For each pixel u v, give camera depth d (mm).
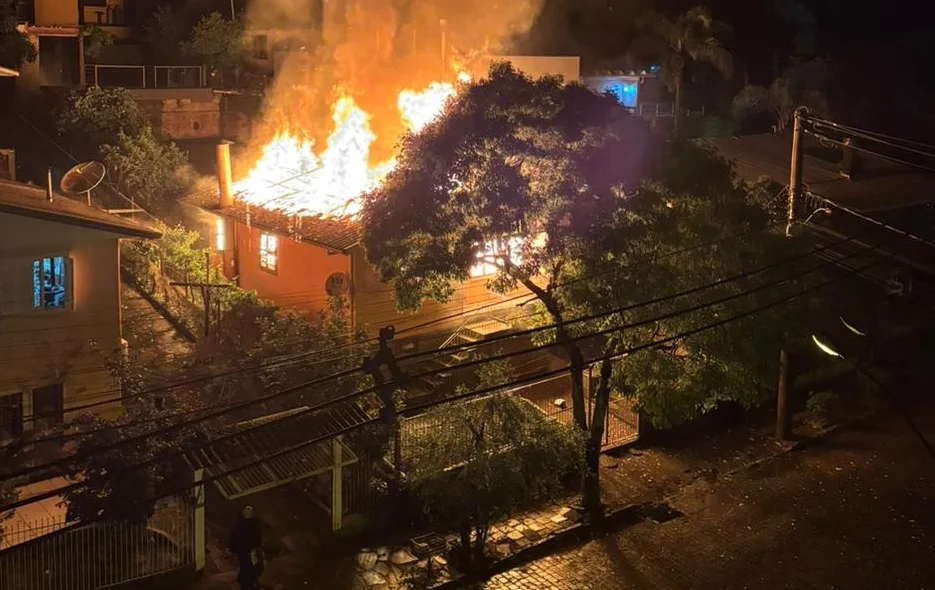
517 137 17344
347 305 24859
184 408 18047
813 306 18953
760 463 23297
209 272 28828
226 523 19344
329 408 18828
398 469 19688
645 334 18562
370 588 17438
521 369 26438
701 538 19750
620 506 20891
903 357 30484
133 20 51906
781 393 24344
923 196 33750
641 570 18500
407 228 17656
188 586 16969
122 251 30328
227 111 43531
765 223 18875
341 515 18922
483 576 18125
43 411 20344
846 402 27250
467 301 26797
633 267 17766
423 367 25609
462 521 17625
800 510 20969
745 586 17969
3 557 15656
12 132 36531
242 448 17641
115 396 21031
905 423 25891
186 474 16797
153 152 35344
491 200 17406
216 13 49531
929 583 18109
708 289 18125
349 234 25062
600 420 20109
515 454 17812
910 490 21969
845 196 32656
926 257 25312
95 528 16266
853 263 24672
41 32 39344
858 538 19781
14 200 19875
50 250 19812
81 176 24547
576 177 17234
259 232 29062
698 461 23328
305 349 19891
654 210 17781
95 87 37188
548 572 18359
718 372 18953
